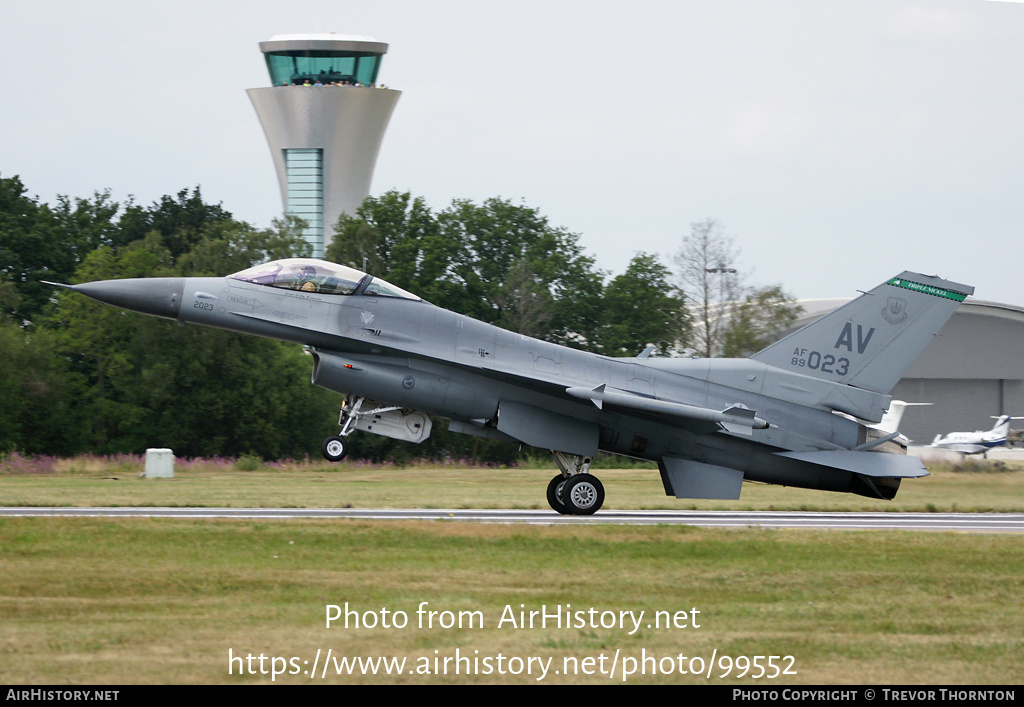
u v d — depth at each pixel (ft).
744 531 200.85
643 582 154.61
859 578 159.84
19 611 131.85
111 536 184.03
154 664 109.70
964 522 245.65
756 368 249.55
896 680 109.29
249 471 519.19
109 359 652.07
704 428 242.78
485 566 163.63
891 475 243.81
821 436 248.93
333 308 239.50
